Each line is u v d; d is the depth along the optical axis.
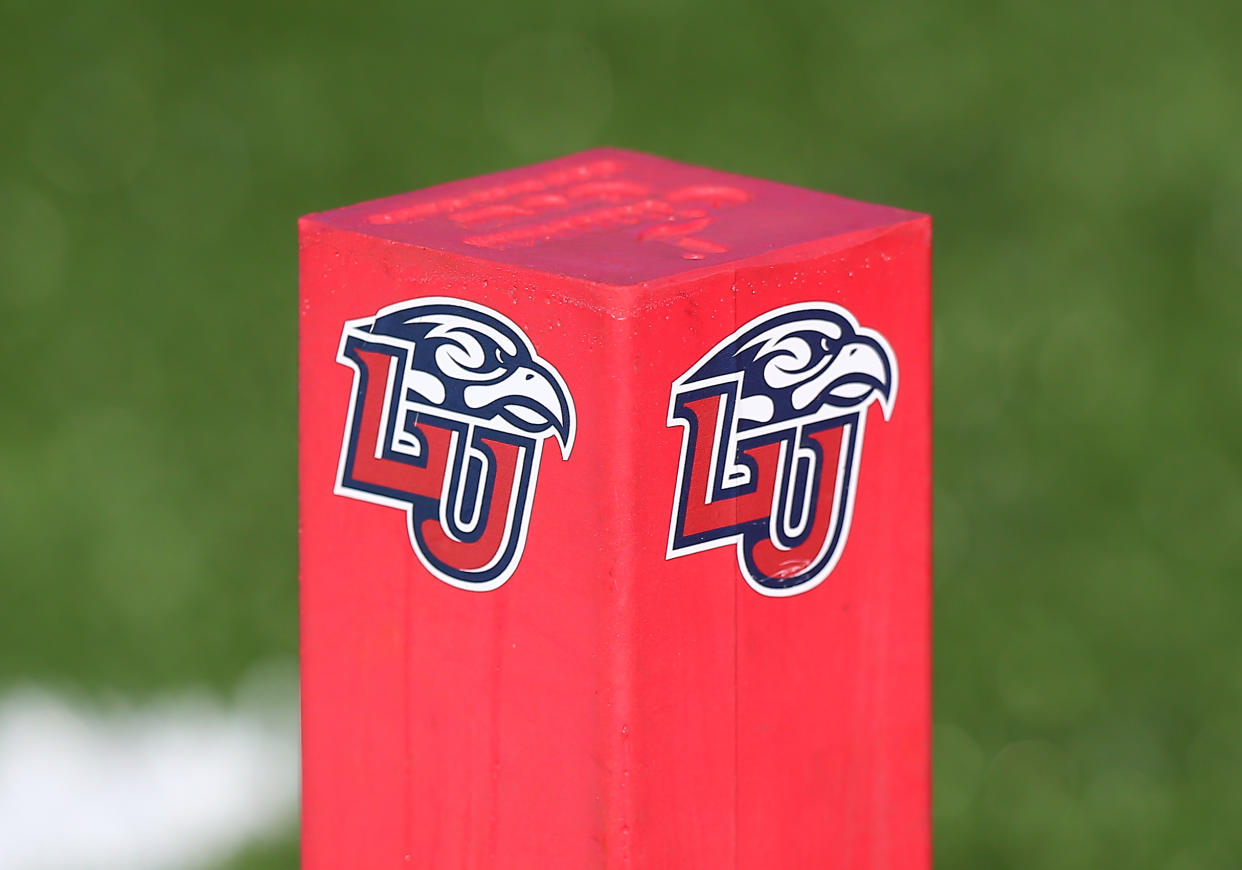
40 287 19.72
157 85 22.38
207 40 22.92
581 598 5.29
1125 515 16.67
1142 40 22.03
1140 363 18.14
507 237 5.52
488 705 5.51
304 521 5.78
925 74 21.80
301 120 21.83
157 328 19.33
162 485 17.36
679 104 21.73
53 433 17.92
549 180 6.12
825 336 5.53
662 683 5.35
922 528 5.84
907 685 5.87
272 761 14.40
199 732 14.70
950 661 15.36
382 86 22.27
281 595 16.19
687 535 5.32
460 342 5.39
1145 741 14.70
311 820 5.93
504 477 5.37
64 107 22.20
